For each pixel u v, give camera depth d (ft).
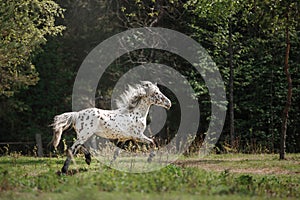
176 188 35.06
